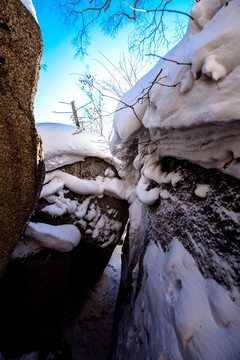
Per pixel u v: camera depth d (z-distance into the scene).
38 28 1.10
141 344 1.69
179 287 1.39
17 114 1.08
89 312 4.60
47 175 3.25
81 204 3.62
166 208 1.95
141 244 2.83
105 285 5.48
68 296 4.77
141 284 2.21
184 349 1.07
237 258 1.00
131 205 3.92
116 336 2.89
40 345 3.01
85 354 3.71
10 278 2.68
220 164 1.19
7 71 0.98
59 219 3.36
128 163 3.54
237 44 0.86
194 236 1.40
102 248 4.04
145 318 1.77
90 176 3.72
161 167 2.21
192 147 1.38
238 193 1.06
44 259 2.91
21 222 1.29
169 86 1.26
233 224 1.05
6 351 2.77
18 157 1.13
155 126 1.58
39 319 2.96
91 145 3.50
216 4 1.15
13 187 1.14
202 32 1.09
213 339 0.95
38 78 1.28
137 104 1.99
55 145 3.15
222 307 0.98
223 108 0.85
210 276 1.15
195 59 1.00
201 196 1.35
